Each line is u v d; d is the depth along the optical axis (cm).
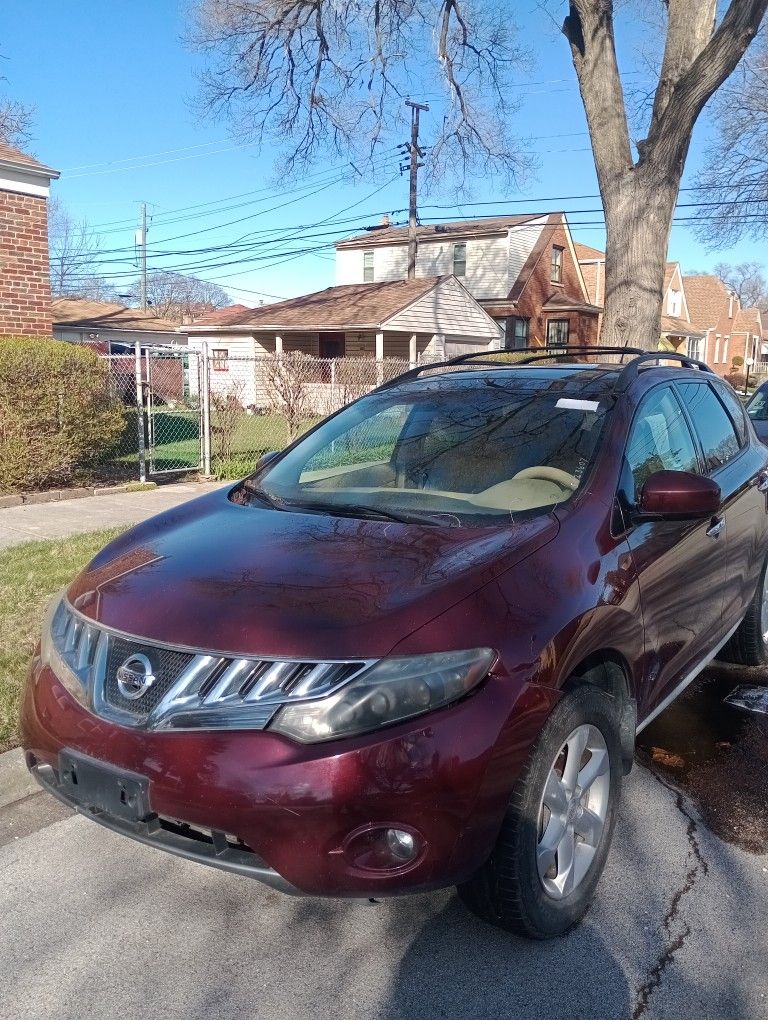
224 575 269
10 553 671
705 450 416
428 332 2623
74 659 268
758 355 6556
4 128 2477
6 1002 238
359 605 244
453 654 235
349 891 225
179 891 287
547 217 3216
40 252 1168
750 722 425
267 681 230
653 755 389
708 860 308
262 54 1678
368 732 225
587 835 278
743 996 243
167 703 238
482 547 275
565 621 259
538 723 242
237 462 1272
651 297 1231
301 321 2628
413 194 2825
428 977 248
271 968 251
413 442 372
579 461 329
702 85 1116
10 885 289
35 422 926
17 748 369
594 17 1191
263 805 221
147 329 2936
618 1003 240
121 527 793
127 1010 235
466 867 233
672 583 336
